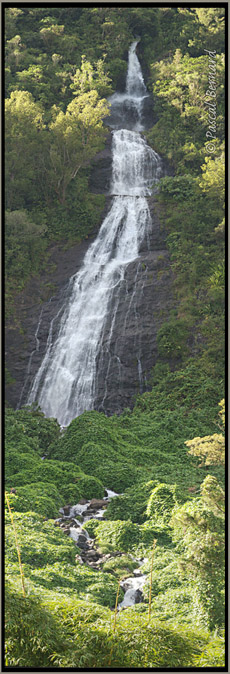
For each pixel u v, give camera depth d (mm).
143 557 9047
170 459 14984
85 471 13273
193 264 27344
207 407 19719
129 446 15594
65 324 26156
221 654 5945
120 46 49500
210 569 6895
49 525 9562
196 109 40406
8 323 25922
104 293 27016
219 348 23016
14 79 42656
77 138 33281
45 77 43688
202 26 50844
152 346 24297
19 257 28438
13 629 5926
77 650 5789
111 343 24750
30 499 10500
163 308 25781
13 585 6703
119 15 51688
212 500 7211
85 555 9023
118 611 7242
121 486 12500
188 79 41594
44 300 27516
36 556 8203
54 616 6203
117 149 39344
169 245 29453
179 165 37844
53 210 32656
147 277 27453
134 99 47844
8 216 28438
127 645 5961
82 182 34906
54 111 37812
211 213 30703
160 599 7535
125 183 37438
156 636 6105
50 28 47438
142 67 50156
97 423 15695
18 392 23734
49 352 25250
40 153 33406
